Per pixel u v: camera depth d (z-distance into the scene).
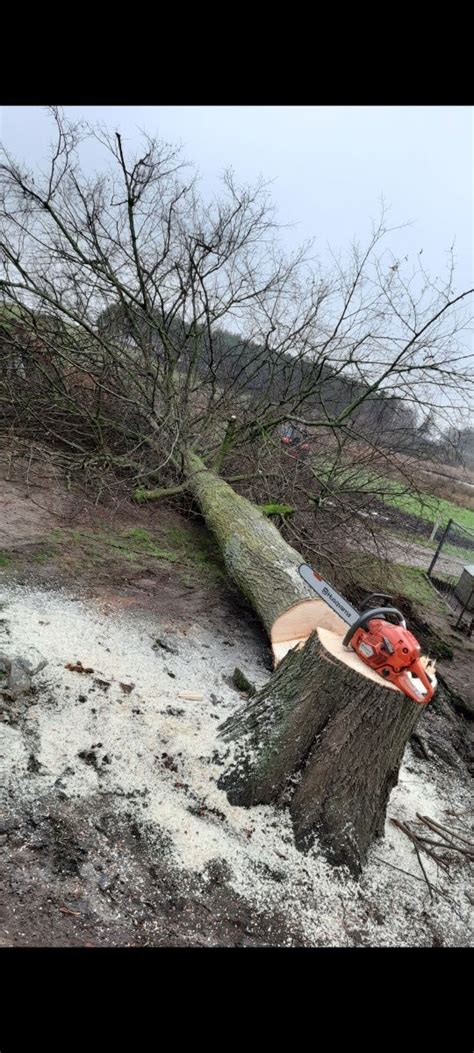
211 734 3.29
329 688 2.86
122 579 5.05
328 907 2.65
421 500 7.05
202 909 2.40
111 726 3.09
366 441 6.64
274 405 7.40
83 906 2.21
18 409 6.84
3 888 2.13
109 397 7.14
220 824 2.79
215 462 7.00
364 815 2.91
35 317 6.56
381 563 7.10
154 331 7.46
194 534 6.49
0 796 2.47
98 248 6.59
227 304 7.08
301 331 7.02
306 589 4.62
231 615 5.20
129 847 2.51
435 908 2.89
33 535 5.17
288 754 2.91
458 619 7.21
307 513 6.99
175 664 4.10
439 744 4.55
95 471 6.54
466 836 3.48
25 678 3.13
